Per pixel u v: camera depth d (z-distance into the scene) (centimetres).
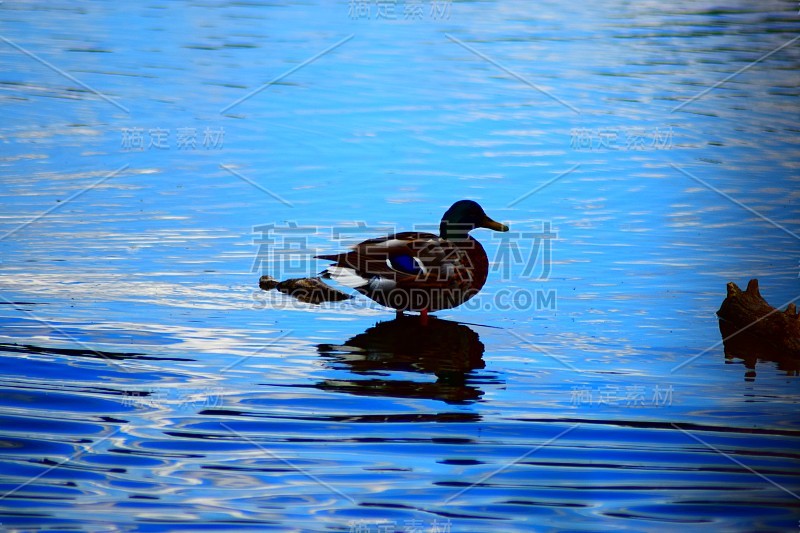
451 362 1183
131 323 1281
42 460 907
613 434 985
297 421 1005
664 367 1173
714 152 2122
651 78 2761
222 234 1630
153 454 923
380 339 1263
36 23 3250
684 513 827
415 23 3416
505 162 2020
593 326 1305
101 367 1137
